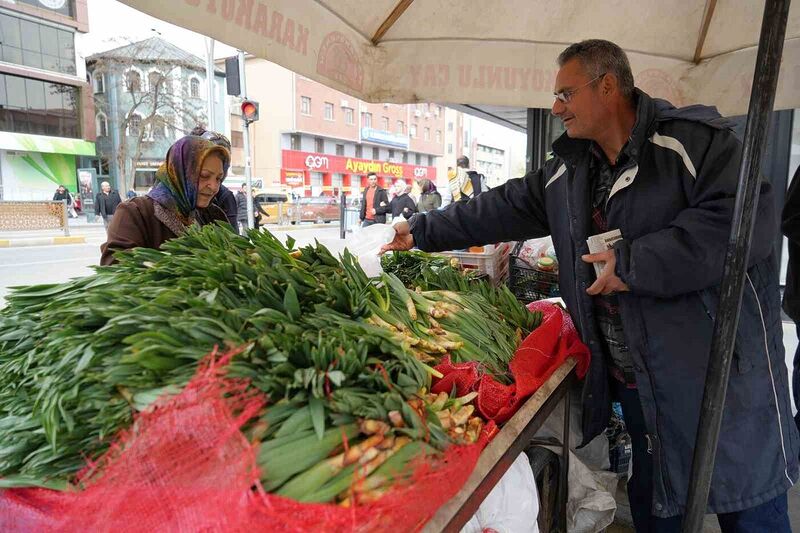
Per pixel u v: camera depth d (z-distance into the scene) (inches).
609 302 70.4
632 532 95.4
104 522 30.0
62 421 35.3
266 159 1612.9
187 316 40.2
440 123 2357.3
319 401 38.2
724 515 67.7
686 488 62.7
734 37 99.4
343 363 41.3
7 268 385.1
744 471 60.2
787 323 181.6
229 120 1374.3
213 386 33.4
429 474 36.5
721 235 56.5
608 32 99.1
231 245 56.1
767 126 42.9
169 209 77.9
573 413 88.0
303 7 71.2
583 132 66.8
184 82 1254.3
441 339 63.0
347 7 79.5
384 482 35.5
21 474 36.3
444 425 45.9
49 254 469.7
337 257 75.1
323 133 1696.6
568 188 71.2
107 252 73.9
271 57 66.6
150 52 1224.2
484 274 110.3
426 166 2327.8
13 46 1040.2
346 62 84.1
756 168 43.5
